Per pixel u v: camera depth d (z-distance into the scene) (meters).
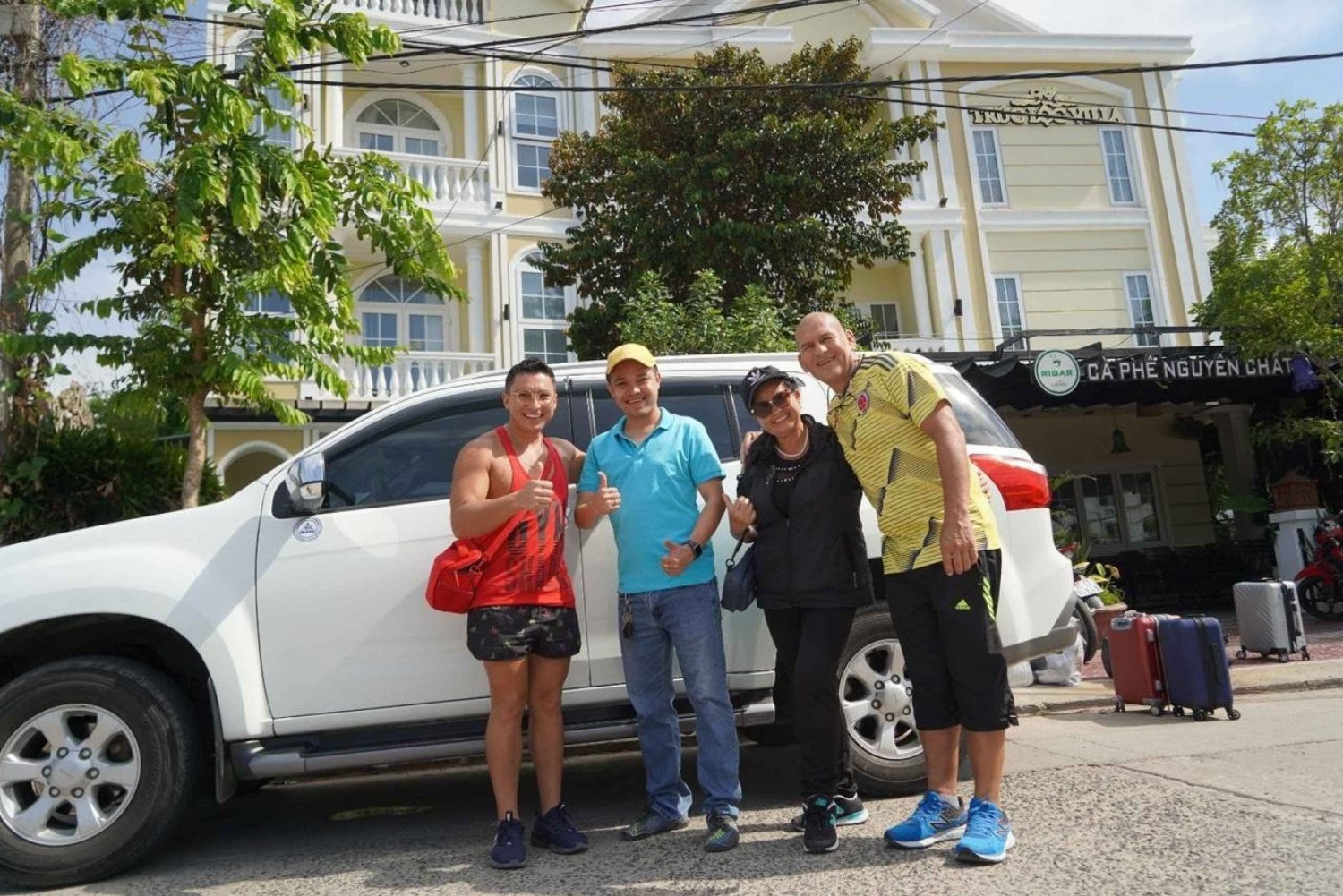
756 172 11.30
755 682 4.09
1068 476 13.37
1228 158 11.87
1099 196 16.64
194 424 6.62
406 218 7.80
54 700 3.61
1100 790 4.07
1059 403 12.88
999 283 16.11
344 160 7.20
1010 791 4.15
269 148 6.42
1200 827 3.43
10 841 3.52
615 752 6.20
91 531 3.91
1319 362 11.63
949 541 3.16
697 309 9.82
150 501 7.19
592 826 4.11
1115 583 14.35
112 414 7.90
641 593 3.61
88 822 3.56
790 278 11.37
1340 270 10.99
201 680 4.10
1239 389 12.87
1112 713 6.34
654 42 15.29
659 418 3.81
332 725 3.76
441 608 3.48
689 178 11.05
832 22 16.61
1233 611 13.47
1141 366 11.55
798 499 3.47
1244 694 6.96
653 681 3.68
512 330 14.23
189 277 6.62
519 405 3.60
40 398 7.06
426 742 3.81
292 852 4.01
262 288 6.32
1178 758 4.64
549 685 3.64
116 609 3.66
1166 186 16.75
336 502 3.98
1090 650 7.78
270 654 3.75
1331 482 13.89
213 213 6.51
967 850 3.16
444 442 4.14
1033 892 2.88
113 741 3.75
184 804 3.64
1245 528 15.66
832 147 11.24
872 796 4.12
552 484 3.49
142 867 3.83
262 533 3.88
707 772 3.57
